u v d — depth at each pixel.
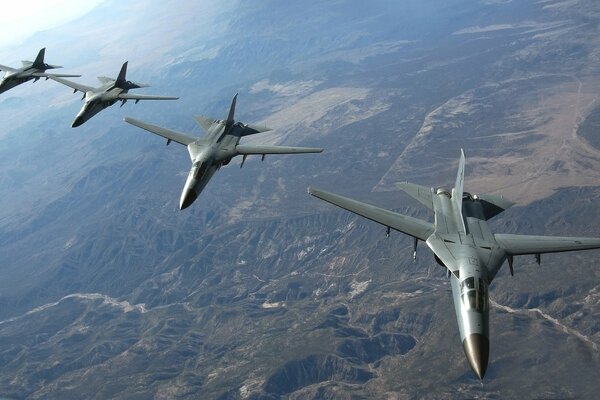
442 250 43.97
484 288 38.44
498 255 43.47
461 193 50.72
